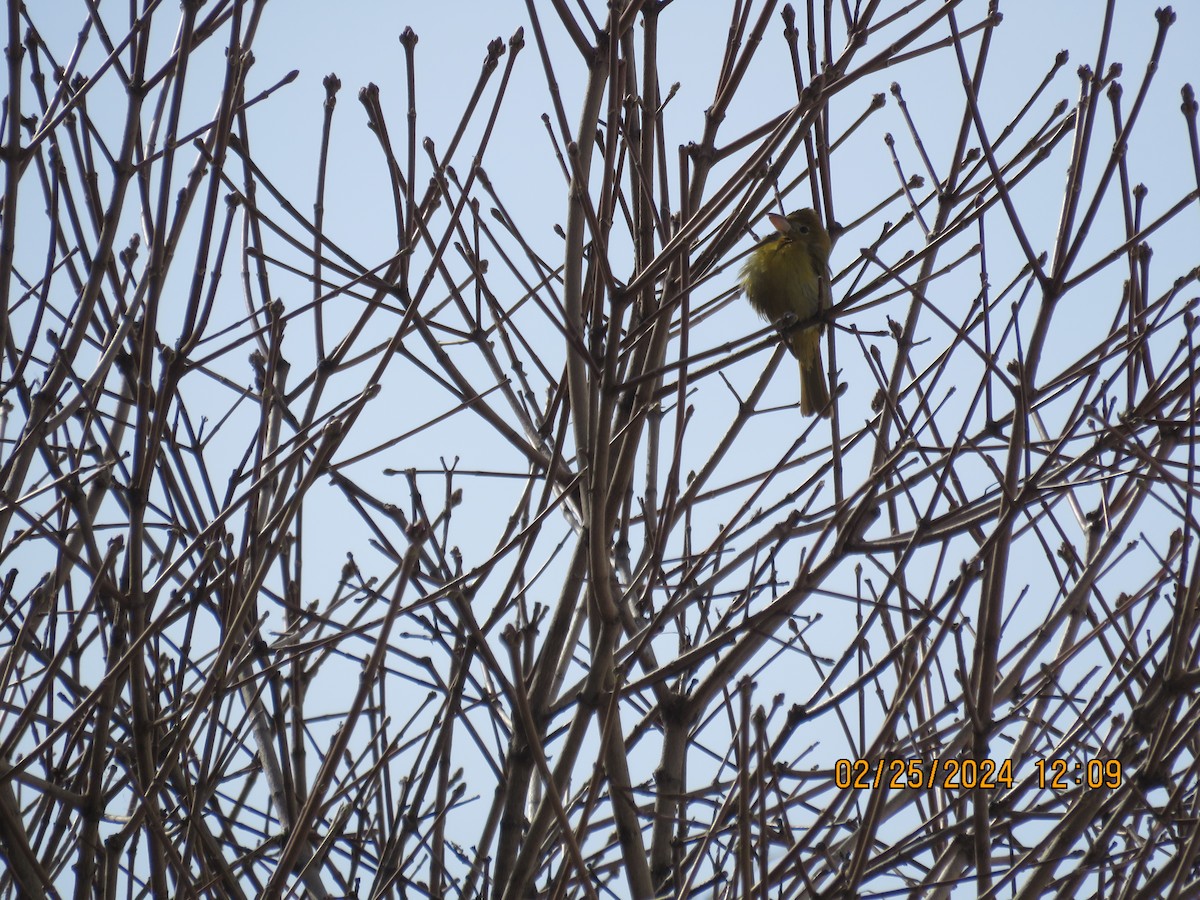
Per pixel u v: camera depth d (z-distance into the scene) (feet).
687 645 27.68
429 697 25.75
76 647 24.02
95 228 23.30
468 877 24.03
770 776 23.97
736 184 22.58
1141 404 24.89
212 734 21.34
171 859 19.19
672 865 25.25
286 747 23.63
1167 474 22.00
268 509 25.32
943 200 27.76
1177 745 21.16
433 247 24.50
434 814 24.40
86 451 24.98
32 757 19.75
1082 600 26.73
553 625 25.03
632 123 25.80
